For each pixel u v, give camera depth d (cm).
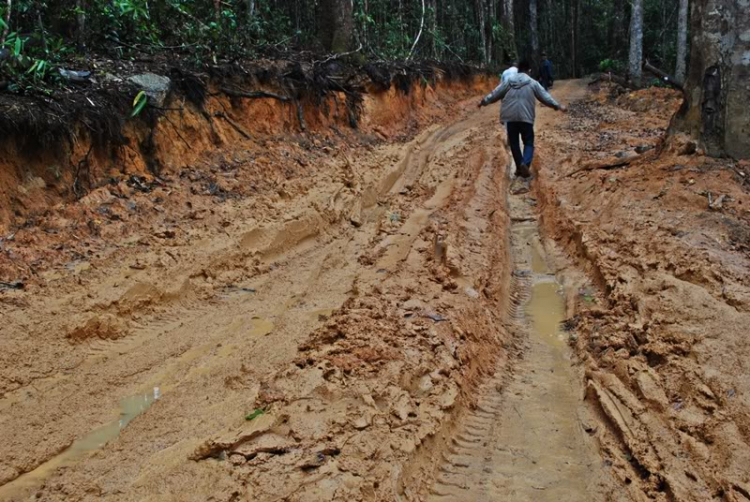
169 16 934
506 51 3155
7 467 303
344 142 1100
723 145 784
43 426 339
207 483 282
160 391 379
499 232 738
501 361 468
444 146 1283
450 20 2788
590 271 611
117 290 474
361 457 302
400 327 444
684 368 390
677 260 535
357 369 380
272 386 363
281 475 286
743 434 328
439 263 604
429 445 334
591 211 750
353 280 570
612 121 1448
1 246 500
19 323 420
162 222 618
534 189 984
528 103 964
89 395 372
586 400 405
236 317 492
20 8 702
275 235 641
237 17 1161
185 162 751
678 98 1644
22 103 580
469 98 2261
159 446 319
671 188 712
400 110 1478
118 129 666
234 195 721
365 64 1349
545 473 334
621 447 351
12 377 375
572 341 493
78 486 288
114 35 832
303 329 463
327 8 1362
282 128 977
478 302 520
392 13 2086
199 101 810
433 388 380
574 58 3875
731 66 771
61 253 518
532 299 598
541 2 4316
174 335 457
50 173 587
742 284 484
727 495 290
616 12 3206
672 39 3234
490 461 344
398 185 973
